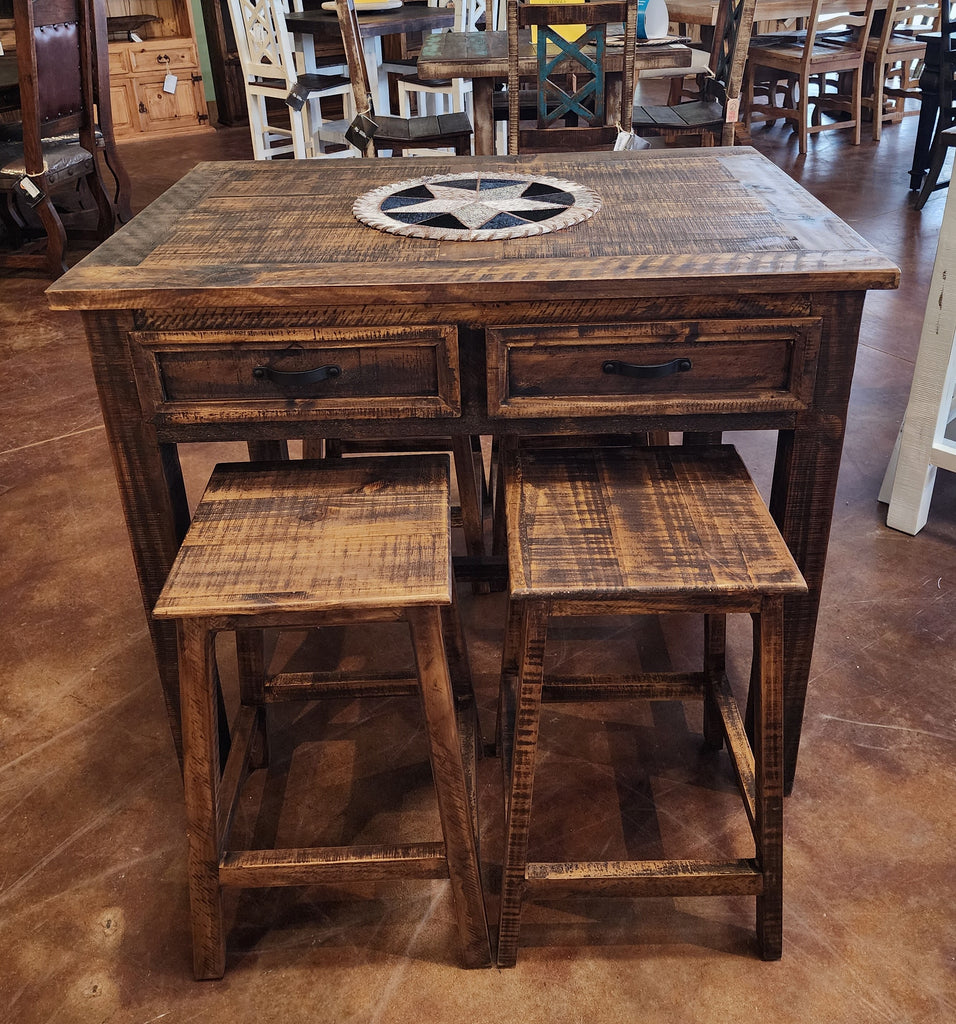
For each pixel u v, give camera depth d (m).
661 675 1.82
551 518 1.41
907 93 6.52
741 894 1.45
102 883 1.66
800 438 1.47
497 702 2.00
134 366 1.40
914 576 2.38
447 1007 1.45
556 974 1.49
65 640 2.26
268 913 1.61
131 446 1.47
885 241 4.55
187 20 7.49
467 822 1.39
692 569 1.29
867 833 1.70
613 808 1.77
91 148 4.72
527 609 1.30
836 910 1.57
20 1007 1.47
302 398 1.43
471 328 1.39
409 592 1.26
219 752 1.83
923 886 1.61
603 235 1.53
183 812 1.80
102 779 1.88
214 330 1.38
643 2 3.92
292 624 1.30
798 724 1.71
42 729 2.00
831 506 1.53
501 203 1.70
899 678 2.05
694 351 1.40
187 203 1.77
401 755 1.92
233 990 1.48
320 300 1.34
